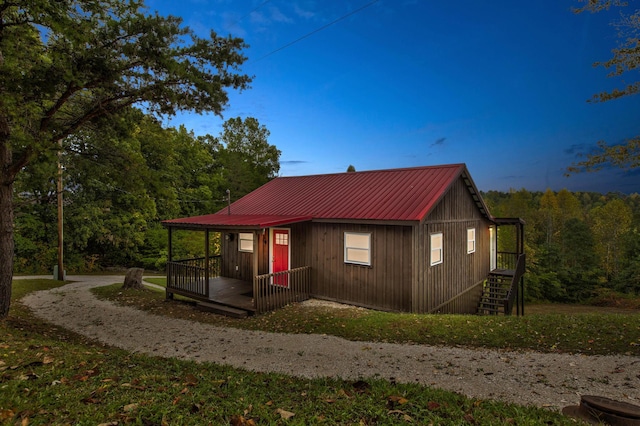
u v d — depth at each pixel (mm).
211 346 7422
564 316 8781
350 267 11570
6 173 8594
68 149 10258
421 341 7301
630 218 40281
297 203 14039
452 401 4215
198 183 33969
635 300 26391
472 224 15078
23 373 4297
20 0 6562
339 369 5906
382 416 3586
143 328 9039
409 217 10172
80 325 9383
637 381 5109
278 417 3480
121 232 25344
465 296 14281
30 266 23812
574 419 3818
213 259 15828
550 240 43844
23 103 7215
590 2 7336
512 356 6258
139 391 3965
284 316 9906
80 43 6809
